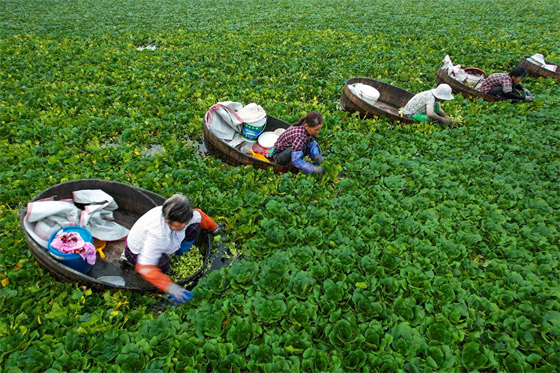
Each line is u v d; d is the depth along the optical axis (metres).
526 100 7.53
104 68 9.65
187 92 7.82
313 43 12.20
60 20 16.12
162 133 6.32
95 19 16.58
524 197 4.91
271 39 12.82
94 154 5.65
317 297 3.53
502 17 15.66
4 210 4.49
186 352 3.09
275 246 4.12
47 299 3.43
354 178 5.38
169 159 5.54
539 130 6.52
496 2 19.67
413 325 3.35
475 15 16.33
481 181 5.14
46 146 5.90
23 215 3.76
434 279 3.75
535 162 5.62
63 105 7.30
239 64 10.05
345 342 3.17
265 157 5.64
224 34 13.74
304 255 3.96
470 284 3.72
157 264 3.47
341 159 5.74
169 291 3.36
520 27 13.88
